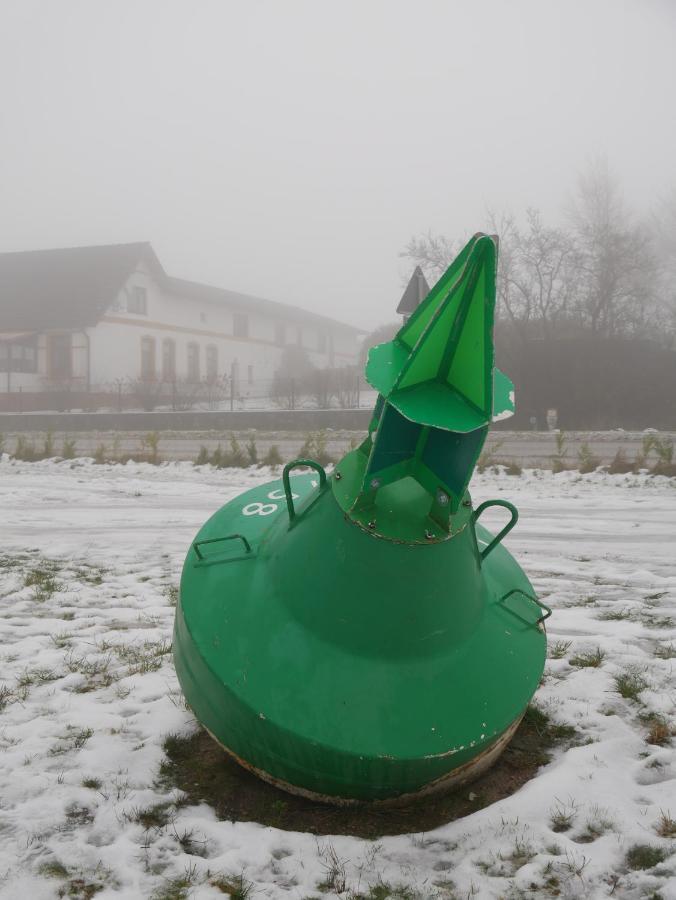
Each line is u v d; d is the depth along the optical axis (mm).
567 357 34438
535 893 2797
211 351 56406
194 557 3818
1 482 15352
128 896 2777
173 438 26484
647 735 4051
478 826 3164
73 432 30828
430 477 3244
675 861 2953
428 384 3047
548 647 5418
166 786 3570
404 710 3016
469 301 2855
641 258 38156
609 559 8258
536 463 17438
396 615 3111
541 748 3977
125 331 48812
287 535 3484
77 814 3322
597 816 3256
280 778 3133
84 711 4391
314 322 68312
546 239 37844
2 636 5812
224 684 3131
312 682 3061
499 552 4207
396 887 2826
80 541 9500
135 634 5809
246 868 2939
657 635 5648
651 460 17781
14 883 2838
